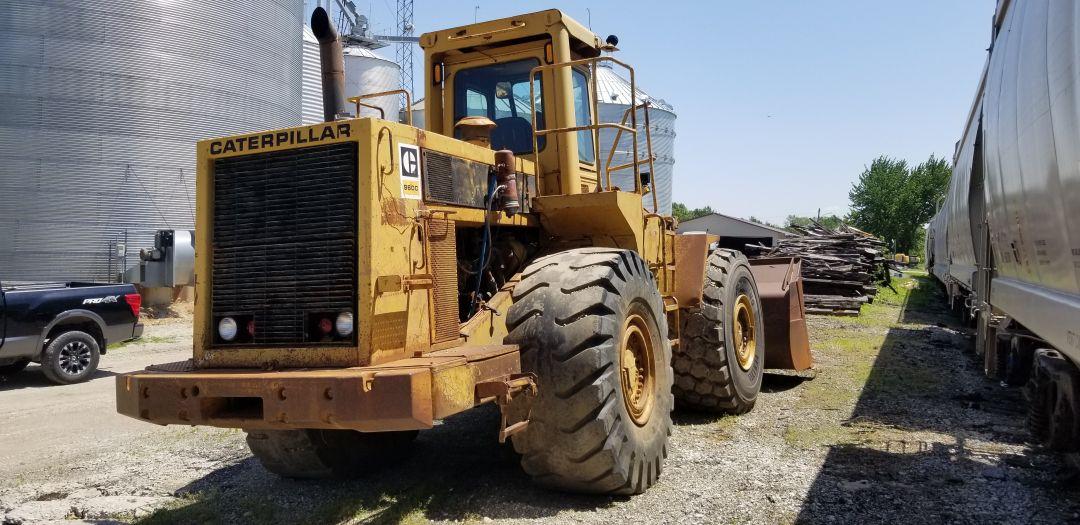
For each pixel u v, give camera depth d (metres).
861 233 22.03
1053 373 4.86
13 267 16.41
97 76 16.98
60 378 9.36
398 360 3.72
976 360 9.02
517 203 4.73
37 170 16.53
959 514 3.87
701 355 6.16
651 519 3.90
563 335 3.97
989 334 6.84
